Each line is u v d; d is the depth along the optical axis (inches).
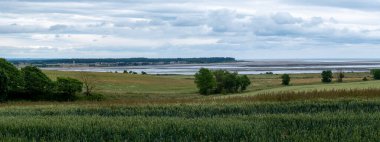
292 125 665.0
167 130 616.1
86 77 3969.0
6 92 2357.3
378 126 615.2
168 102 1267.2
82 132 599.8
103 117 779.4
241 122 671.8
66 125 651.5
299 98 1236.5
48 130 633.0
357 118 708.0
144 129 608.7
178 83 4596.5
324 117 729.6
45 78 2544.3
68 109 1106.7
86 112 1060.5
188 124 653.3
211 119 735.1
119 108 1115.9
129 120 705.0
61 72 4443.9
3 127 647.1
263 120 716.0
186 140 542.6
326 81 4456.2
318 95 1278.3
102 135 586.6
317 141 520.7
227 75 3683.6
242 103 1152.2
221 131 595.2
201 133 592.4
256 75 6599.4
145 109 1082.1
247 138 547.2
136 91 3442.4
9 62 2508.6
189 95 3415.4
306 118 725.3
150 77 5002.5
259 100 1253.7
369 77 5103.3
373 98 1155.9
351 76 5556.1
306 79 5177.2
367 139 524.4
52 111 1064.2
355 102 1087.0
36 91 2509.8
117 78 4419.3
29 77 2496.3
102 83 3878.0
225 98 1384.1
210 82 3535.9
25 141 541.6
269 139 539.8
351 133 563.5
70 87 2544.3
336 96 1243.2
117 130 608.1
